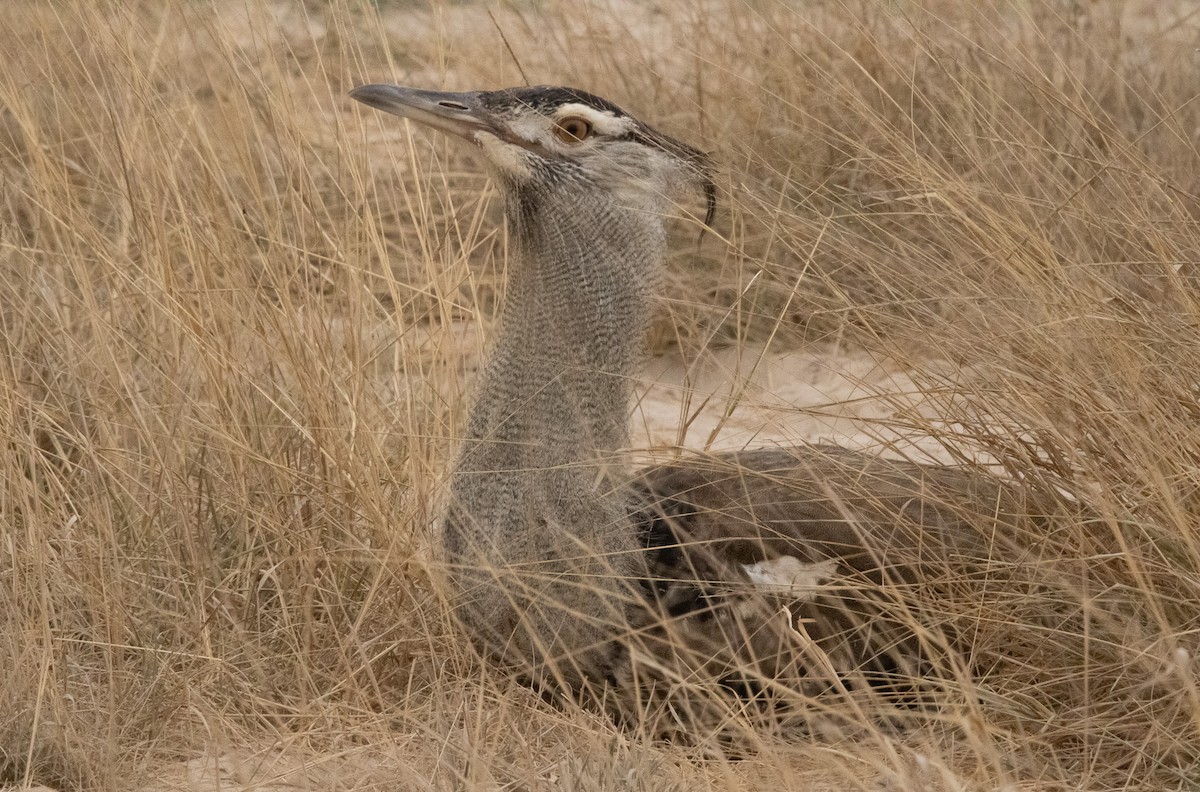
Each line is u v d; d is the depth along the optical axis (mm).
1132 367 13781
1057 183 16516
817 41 22391
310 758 13117
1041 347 14289
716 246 22266
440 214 23156
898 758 11594
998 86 20609
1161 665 12609
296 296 17734
